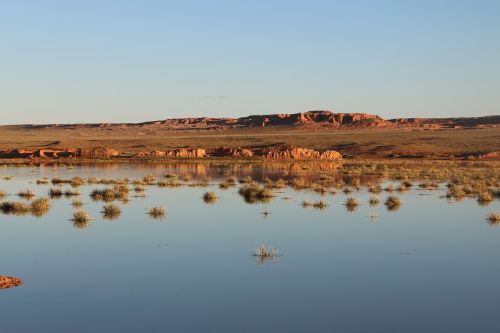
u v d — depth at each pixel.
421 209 28.53
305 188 40.09
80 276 14.74
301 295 13.11
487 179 49.12
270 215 25.95
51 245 18.75
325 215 26.00
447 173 57.47
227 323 11.22
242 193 36.09
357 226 22.89
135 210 27.56
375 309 12.12
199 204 30.22
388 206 29.66
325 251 17.92
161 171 61.66
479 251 18.08
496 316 11.68
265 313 11.83
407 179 48.72
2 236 20.34
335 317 11.58
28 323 11.19
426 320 11.43
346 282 14.23
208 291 13.40
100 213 26.39
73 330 10.81
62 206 29.00
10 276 14.59
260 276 14.83
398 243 19.31
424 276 14.88
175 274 14.98
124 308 12.15
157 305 12.35
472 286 13.94
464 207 29.48
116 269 15.49
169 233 21.08
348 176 54.19
